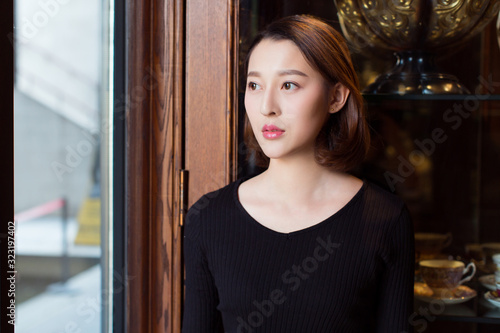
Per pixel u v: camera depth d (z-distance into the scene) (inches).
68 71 205.5
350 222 28.4
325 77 27.2
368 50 34.9
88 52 203.6
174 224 32.5
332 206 29.0
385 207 29.2
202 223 30.1
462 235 38.8
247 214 29.2
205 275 30.5
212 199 30.7
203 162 32.2
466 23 32.3
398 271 29.0
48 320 108.4
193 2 31.7
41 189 196.4
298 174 28.7
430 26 32.0
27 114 210.8
